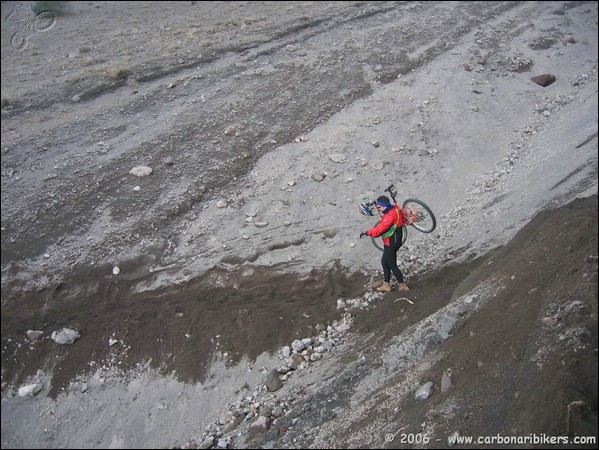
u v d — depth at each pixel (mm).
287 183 10242
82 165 10789
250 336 7605
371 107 12367
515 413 4340
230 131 11500
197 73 13852
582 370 4258
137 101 12789
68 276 8586
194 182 10297
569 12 17875
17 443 6852
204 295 8328
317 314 7887
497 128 11820
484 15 17344
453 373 5316
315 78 13453
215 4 21016
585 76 13680
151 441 6742
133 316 8039
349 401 6070
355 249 8938
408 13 17328
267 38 15547
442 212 9594
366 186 10172
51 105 12938
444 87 13125
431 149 11094
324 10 17844
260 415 6500
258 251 8961
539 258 6297
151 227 9391
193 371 7328
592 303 4770
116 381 7363
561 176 9258
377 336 7129
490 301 6168
